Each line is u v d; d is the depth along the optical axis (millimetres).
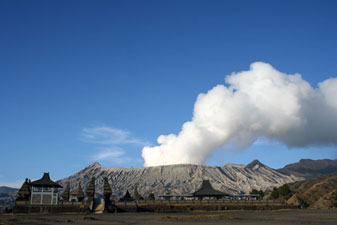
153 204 102500
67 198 128375
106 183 96875
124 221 59844
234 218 67688
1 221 58281
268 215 79938
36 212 85938
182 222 57688
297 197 158250
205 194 137750
